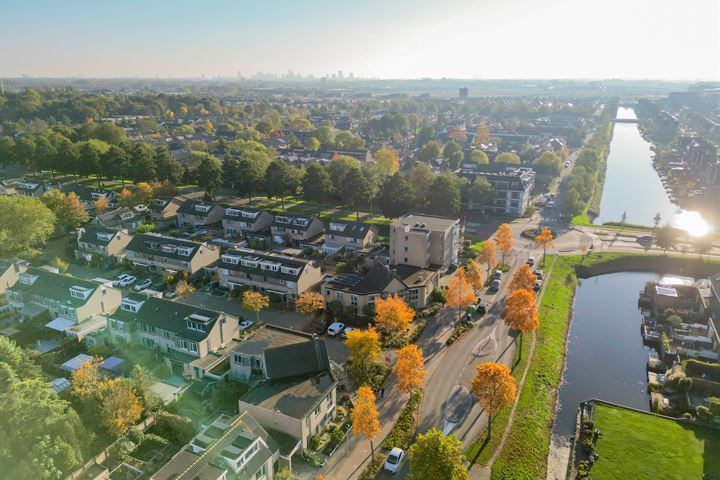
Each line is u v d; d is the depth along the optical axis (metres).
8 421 56.06
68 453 56.25
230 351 73.94
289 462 59.22
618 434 68.44
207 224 146.12
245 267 105.38
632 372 86.44
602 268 128.50
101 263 121.19
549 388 79.12
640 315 107.69
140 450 63.19
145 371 76.00
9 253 122.94
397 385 74.38
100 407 64.12
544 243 125.75
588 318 106.19
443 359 83.38
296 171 174.62
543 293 109.06
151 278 113.56
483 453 63.41
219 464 51.88
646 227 154.12
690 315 100.31
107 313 93.00
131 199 157.12
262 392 66.25
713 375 80.19
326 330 91.81
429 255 113.31
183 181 191.12
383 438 65.62
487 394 62.97
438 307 99.69
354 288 96.56
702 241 136.88
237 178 171.50
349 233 126.25
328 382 68.44
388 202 149.38
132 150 193.88
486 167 199.25
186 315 82.38
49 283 95.88
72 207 142.88
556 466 64.25
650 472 61.69
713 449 65.44
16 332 88.62
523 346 87.19
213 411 69.00
